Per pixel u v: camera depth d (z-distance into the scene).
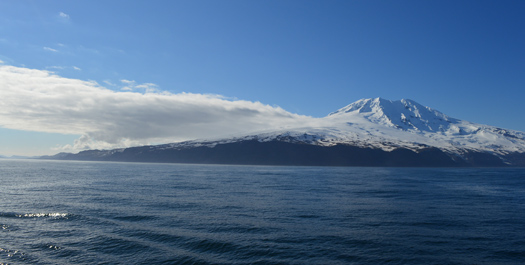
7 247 26.16
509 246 28.16
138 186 76.56
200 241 28.45
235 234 30.92
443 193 69.12
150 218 37.78
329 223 36.16
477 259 24.97
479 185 93.25
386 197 60.16
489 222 37.69
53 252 25.33
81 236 29.61
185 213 41.19
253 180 102.75
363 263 23.81
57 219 36.25
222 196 58.66
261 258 24.50
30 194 58.25
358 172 179.88
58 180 92.94
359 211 44.03
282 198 56.81
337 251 26.30
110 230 31.91
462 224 36.44
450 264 23.86
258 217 39.12
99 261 23.62
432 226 35.31
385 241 29.19
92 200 51.28
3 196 54.75
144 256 24.77
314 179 111.56
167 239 29.05
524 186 90.25
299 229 33.12
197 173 146.25
